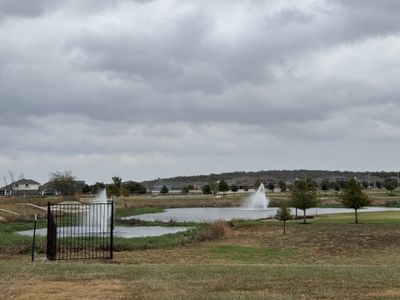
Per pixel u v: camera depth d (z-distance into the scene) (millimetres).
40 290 11469
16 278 12992
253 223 47938
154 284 12117
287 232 39625
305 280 12773
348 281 12641
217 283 12273
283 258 25859
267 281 12594
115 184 108688
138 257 24750
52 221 20594
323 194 131000
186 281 12555
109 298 10625
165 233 39562
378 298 10648
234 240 35156
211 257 25875
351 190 52375
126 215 69188
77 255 23703
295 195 51938
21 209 61500
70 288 11688
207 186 150875
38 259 20828
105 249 27062
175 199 118500
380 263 23156
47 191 134250
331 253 28000
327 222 47906
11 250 25141
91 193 117688
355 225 43219
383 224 43344
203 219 58375
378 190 162125
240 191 174125
